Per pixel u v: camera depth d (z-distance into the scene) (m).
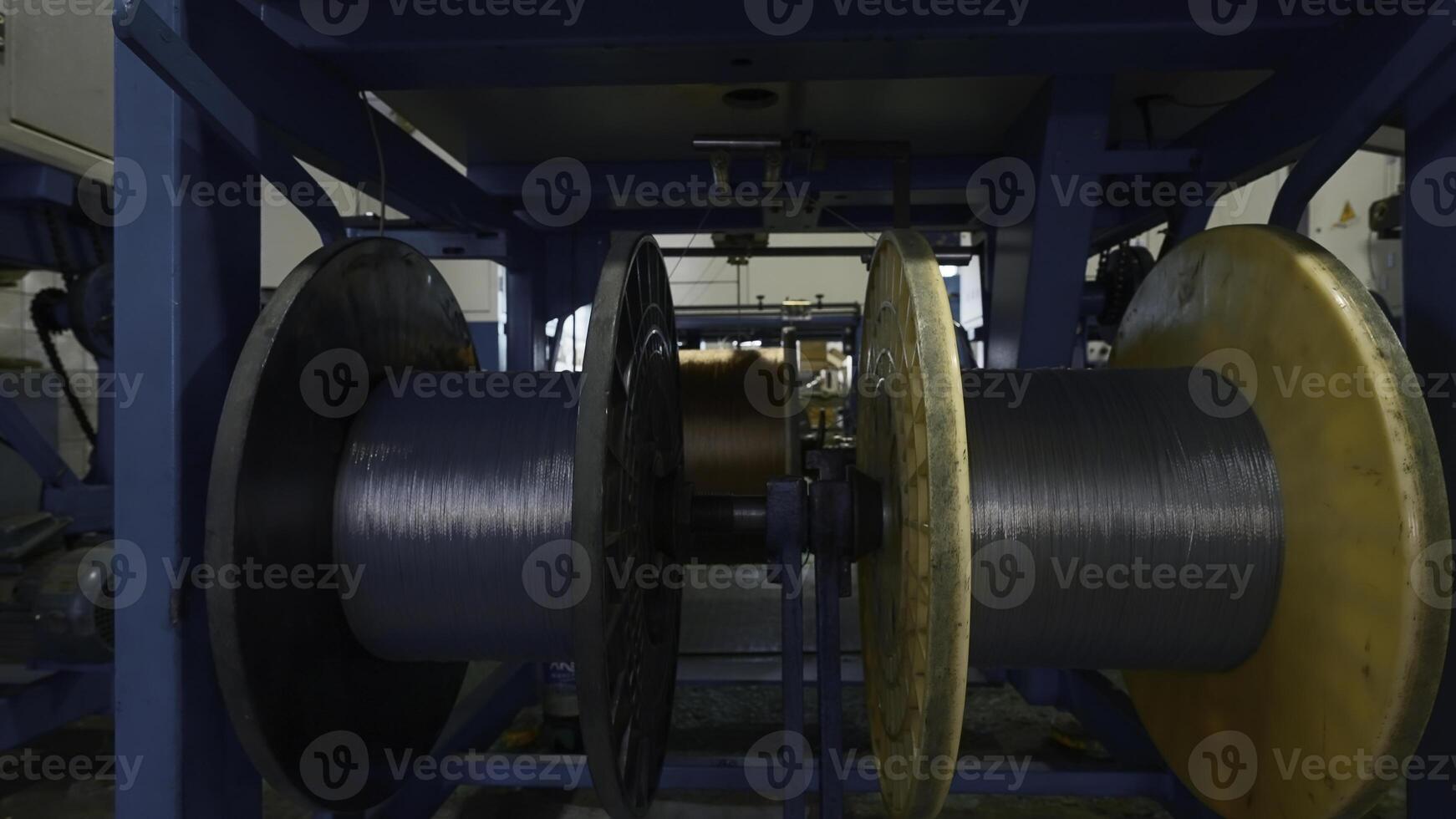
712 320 5.85
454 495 1.50
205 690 1.39
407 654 1.62
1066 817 2.25
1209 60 1.78
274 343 1.30
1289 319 1.34
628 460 1.37
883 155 2.38
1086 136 2.21
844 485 1.59
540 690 3.04
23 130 2.53
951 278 7.99
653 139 2.77
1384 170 4.46
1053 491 1.48
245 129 1.46
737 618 4.18
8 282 3.46
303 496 1.40
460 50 1.66
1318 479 1.28
